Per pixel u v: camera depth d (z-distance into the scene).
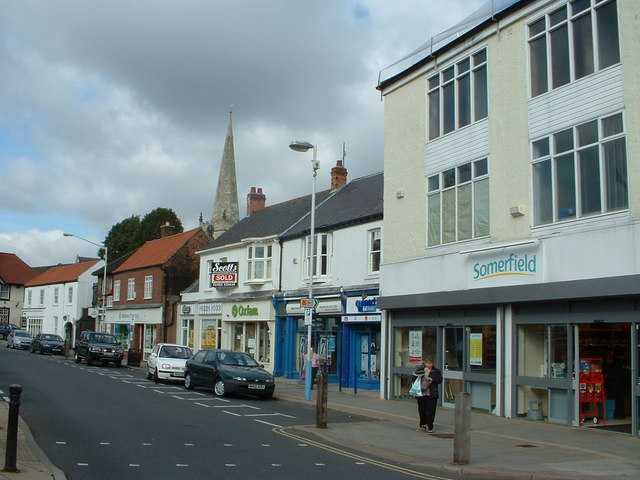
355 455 11.75
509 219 16.89
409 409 18.62
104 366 37.03
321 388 14.87
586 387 15.13
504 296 16.52
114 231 74.50
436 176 19.95
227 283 35.25
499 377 16.91
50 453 10.63
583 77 15.12
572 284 14.62
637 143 13.64
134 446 11.55
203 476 9.27
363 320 24.19
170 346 27.81
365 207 26.56
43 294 71.00
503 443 12.98
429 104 20.64
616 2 14.45
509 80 17.28
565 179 15.44
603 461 11.02
